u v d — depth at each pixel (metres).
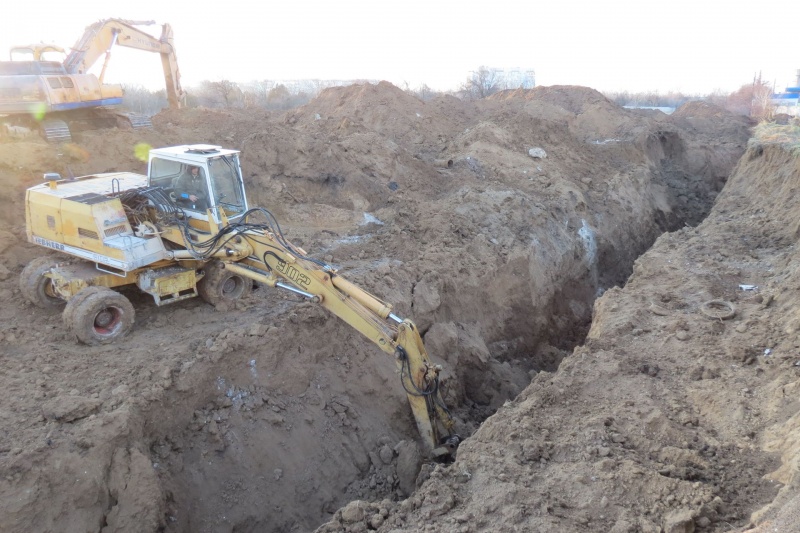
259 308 10.83
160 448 8.24
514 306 14.87
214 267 10.47
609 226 20.47
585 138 29.94
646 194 24.11
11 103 14.83
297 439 9.24
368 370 10.48
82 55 17.06
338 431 9.66
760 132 22.12
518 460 6.86
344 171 16.94
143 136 16.05
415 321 12.01
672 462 6.50
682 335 9.37
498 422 7.71
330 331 10.36
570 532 5.59
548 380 8.75
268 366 9.52
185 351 9.12
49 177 10.35
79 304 9.16
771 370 7.98
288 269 8.55
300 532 8.45
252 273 8.97
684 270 12.48
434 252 13.81
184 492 8.16
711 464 6.41
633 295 11.38
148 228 9.80
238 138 17.86
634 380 8.34
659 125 31.45
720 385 7.89
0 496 6.51
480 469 6.77
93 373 8.55
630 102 72.56
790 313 9.27
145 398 8.10
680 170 28.86
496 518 5.93
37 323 10.01
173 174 10.05
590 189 21.95
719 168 29.39
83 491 6.97
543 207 17.98
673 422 7.25
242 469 8.66
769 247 13.55
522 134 23.81
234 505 8.39
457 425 10.67
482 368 12.66
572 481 6.29
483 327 13.85
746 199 18.36
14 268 11.48
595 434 7.04
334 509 8.89
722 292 11.07
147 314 10.48
